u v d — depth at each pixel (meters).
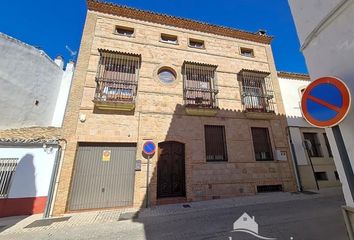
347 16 2.79
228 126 10.14
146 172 8.31
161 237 4.69
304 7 3.60
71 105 8.28
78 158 7.93
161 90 9.68
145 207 7.73
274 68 12.42
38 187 7.48
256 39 12.83
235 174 9.44
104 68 9.23
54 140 7.93
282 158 10.45
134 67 9.80
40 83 13.87
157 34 10.77
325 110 2.58
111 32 9.98
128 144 8.59
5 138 7.67
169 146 9.24
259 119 10.86
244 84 11.24
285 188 10.02
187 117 9.63
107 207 7.66
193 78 10.47
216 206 7.45
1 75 11.38
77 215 6.83
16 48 12.27
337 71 2.92
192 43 11.62
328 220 5.25
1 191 7.11
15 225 5.88
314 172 11.12
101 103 8.36
